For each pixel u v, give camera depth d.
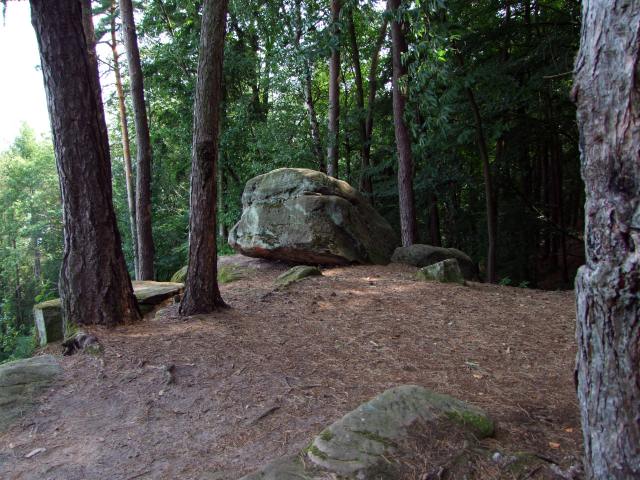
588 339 1.92
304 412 3.48
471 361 4.38
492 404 3.39
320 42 10.39
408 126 10.20
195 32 15.88
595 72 1.81
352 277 7.75
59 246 34.66
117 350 4.63
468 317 5.70
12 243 35.69
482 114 11.57
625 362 1.77
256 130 16.14
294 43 14.04
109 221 5.33
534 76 10.19
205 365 4.34
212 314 5.75
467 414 2.88
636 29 1.68
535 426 2.97
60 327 5.80
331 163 14.76
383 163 14.30
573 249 17.88
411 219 10.23
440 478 2.38
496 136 10.82
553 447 2.67
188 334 5.06
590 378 1.93
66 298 5.27
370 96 15.75
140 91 11.92
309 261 8.87
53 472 2.92
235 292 7.03
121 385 4.02
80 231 5.22
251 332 5.18
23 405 3.76
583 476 2.30
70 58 5.03
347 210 8.95
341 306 6.18
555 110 11.95
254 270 8.88
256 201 9.46
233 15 16.22
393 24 9.77
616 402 1.81
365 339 5.00
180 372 4.21
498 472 2.41
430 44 7.87
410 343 4.88
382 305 6.20
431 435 2.69
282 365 4.34
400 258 9.37
